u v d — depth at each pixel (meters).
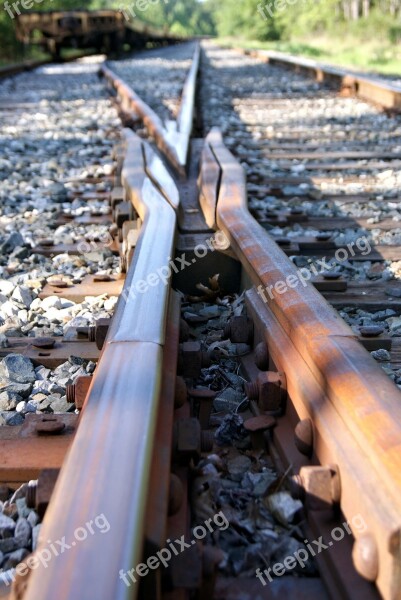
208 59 24.30
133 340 1.93
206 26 90.31
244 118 9.66
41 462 1.99
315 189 5.50
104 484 1.32
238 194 3.77
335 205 5.12
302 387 1.94
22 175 6.55
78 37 22.86
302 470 1.65
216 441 2.17
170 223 3.18
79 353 2.86
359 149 7.29
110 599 1.07
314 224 4.66
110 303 3.40
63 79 16.69
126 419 1.53
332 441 1.68
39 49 27.34
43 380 2.68
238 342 2.75
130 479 1.33
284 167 6.50
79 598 1.07
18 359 2.75
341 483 1.61
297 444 1.85
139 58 24.55
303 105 10.78
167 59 23.67
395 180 5.85
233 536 1.70
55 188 5.82
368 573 1.42
